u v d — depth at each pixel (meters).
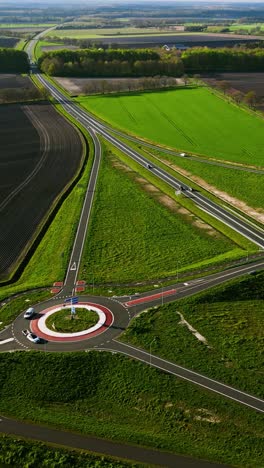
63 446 67.94
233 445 67.69
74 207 144.75
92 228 131.62
